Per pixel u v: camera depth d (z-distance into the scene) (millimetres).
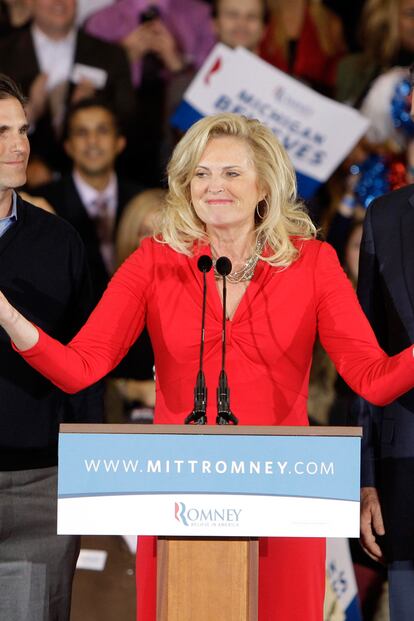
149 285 8938
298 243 9000
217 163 8578
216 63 16531
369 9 16531
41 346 8180
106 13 16484
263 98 16484
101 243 16578
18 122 9352
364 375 8203
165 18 16484
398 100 16391
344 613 14172
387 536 9242
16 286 9734
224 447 7070
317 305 8781
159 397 8859
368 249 9703
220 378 7910
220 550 7293
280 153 8836
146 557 8539
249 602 7281
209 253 8906
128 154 16625
